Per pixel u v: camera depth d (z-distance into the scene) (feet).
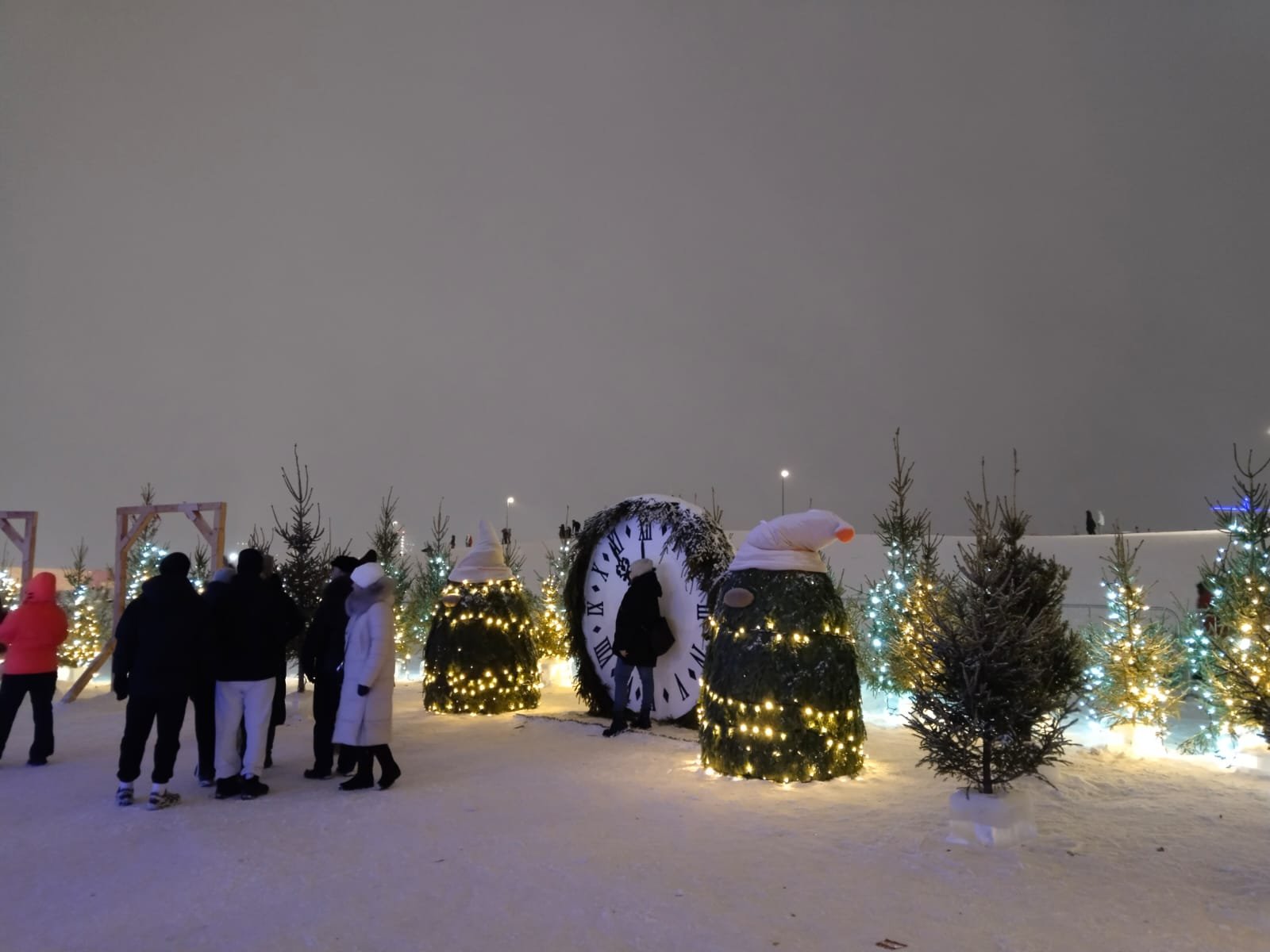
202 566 55.26
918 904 16.49
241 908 16.72
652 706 35.37
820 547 28.81
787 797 24.63
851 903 16.53
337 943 14.96
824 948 14.52
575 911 16.24
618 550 38.55
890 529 41.37
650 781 26.73
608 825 21.98
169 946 15.01
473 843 20.58
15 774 29.01
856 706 27.45
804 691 26.63
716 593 29.45
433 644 40.42
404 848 20.24
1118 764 28.66
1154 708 30.25
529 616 41.73
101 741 34.68
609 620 38.60
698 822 22.24
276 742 34.78
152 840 21.34
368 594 26.25
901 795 24.81
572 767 28.89
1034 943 14.65
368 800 24.93
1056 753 22.79
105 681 53.01
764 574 27.76
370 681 25.76
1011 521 25.62
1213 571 31.37
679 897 16.84
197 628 25.18
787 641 26.91
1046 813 22.82
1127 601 31.73
